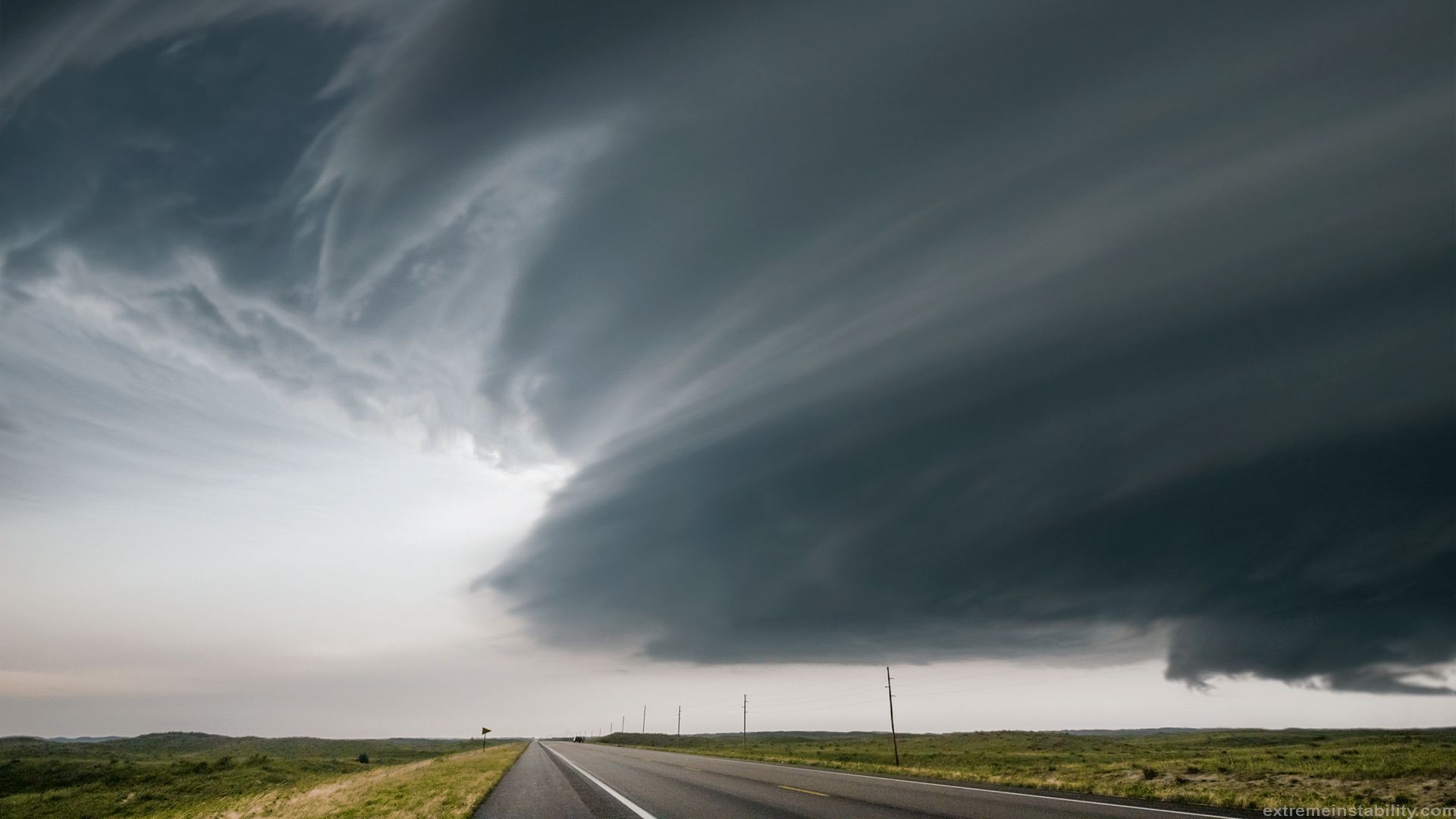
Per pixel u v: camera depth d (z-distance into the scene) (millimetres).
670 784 27406
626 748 96938
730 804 19688
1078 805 17516
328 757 128125
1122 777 30953
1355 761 31016
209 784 68875
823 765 41750
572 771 37375
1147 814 15555
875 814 16531
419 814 18578
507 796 23094
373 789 28656
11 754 119375
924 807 17812
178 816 29016
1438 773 23984
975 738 138000
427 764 51406
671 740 190000
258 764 86562
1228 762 37031
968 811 16703
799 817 16359
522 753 70812
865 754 78375
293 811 22672
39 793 64812
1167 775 30156
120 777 73562
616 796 22531
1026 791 21953
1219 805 17188
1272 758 41969
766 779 29609
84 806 59312
